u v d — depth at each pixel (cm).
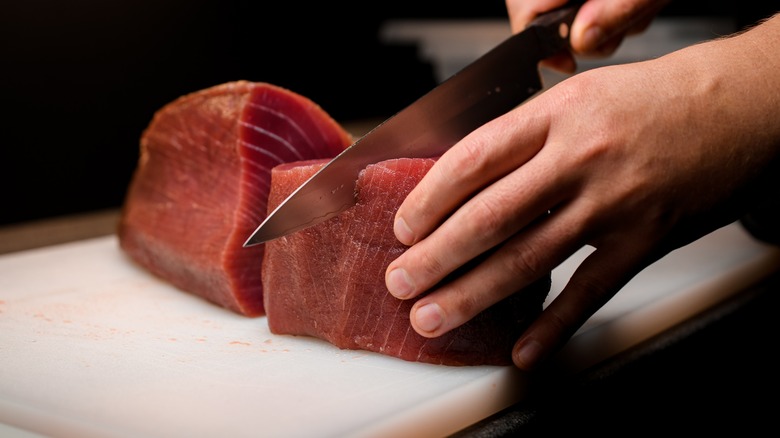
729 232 85
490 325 57
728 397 68
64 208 118
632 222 54
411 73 142
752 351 71
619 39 82
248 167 70
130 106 121
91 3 115
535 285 59
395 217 55
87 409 52
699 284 71
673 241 55
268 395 54
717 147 53
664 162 52
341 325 60
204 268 70
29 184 115
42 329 65
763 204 78
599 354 62
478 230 52
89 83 117
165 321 67
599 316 64
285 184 62
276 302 63
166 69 123
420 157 63
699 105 53
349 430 50
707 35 136
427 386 55
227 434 49
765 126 54
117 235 83
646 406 63
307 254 61
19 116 113
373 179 58
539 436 56
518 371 57
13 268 80
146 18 120
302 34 134
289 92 70
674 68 54
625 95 52
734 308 73
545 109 53
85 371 58
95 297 73
